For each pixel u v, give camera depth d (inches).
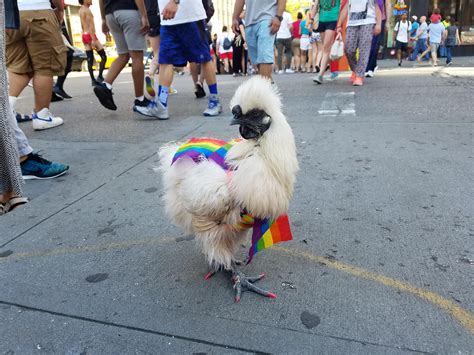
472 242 108.1
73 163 188.1
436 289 90.9
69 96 383.9
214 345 78.6
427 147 180.9
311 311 86.6
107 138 225.3
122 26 258.2
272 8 237.8
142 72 271.1
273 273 100.9
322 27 378.6
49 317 88.7
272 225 89.4
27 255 114.5
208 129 232.4
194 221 89.3
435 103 263.7
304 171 162.1
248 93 79.0
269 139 80.4
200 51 250.7
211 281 99.7
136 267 106.6
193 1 238.1
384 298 89.1
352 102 282.4
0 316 89.7
